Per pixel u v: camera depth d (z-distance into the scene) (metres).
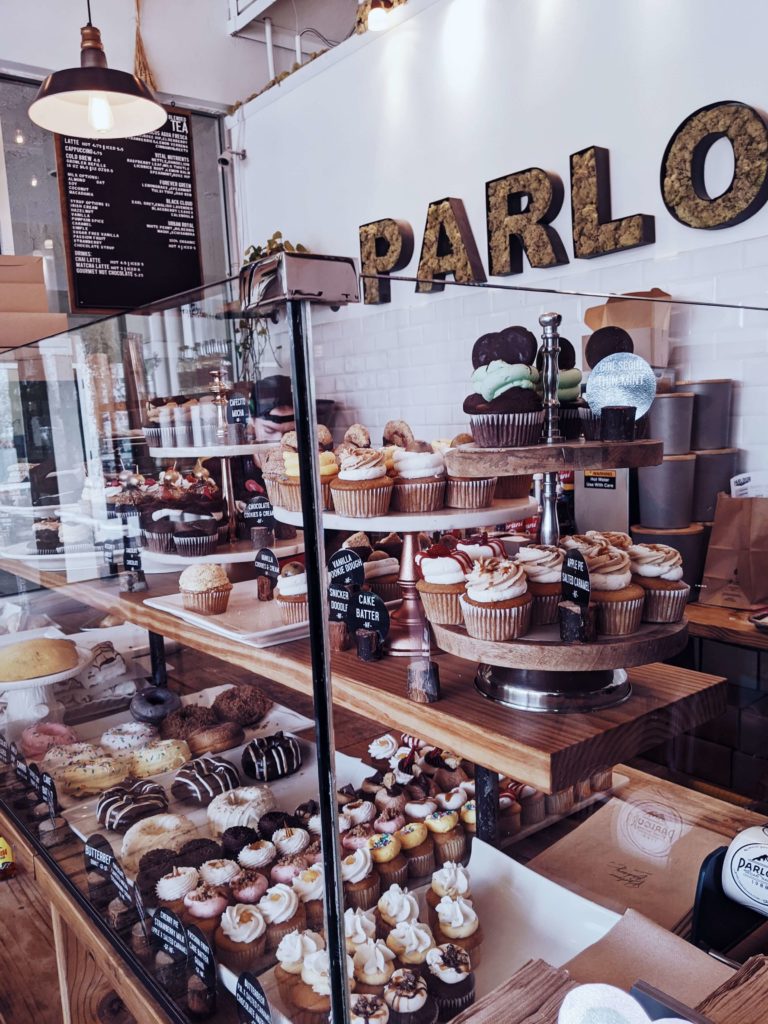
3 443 1.60
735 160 2.33
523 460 0.93
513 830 1.04
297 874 0.94
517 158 3.06
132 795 1.13
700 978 0.82
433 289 1.03
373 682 0.96
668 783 0.98
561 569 0.92
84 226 4.04
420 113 3.44
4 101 3.78
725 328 1.52
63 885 1.19
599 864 0.99
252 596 0.99
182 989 0.94
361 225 3.83
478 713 0.87
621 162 2.71
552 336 0.96
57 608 1.45
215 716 1.14
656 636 0.86
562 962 0.89
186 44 4.28
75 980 1.23
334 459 1.00
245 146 4.45
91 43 2.48
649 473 1.24
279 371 0.82
